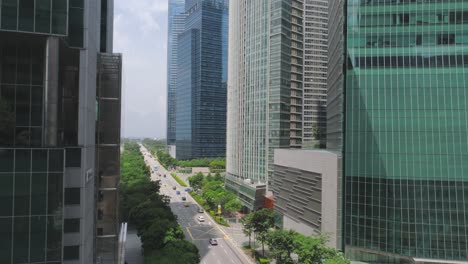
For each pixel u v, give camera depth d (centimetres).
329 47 9181
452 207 5431
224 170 19438
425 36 5828
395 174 5672
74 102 3688
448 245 5366
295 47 11644
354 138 6003
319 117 13550
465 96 5644
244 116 12656
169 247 5484
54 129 3139
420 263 5362
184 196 13688
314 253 4934
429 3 5822
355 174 5956
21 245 2817
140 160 18588
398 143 5747
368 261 5762
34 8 2948
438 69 5753
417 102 5769
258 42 11744
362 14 6066
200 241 8119
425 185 5550
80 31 3338
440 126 5653
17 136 3256
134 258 6644
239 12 13150
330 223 6462
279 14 10988
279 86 10912
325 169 6725
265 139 11269
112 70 4622
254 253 7125
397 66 5897
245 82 12625
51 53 3070
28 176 2841
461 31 5716
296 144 11656
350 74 6078
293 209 8225
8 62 3281
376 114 5884
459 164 5506
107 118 4603
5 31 2888
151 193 9819
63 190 2970
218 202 10562
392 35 5947
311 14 13550
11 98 3269
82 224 3275
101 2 5097
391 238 5588
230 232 8962
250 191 11062
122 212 7850
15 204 2798
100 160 4588
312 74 13512
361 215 5862
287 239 5528
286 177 8725
